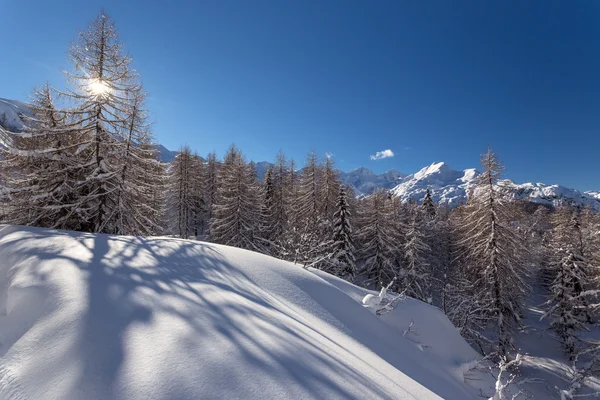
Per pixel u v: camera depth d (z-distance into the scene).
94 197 15.19
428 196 45.19
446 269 30.89
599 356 10.31
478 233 21.55
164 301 4.73
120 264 6.28
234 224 27.98
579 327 22.34
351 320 9.07
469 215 23.19
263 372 3.29
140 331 3.75
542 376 18.92
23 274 5.25
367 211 29.42
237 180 28.61
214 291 5.74
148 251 7.85
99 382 2.87
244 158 30.28
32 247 6.75
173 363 3.16
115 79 15.77
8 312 4.36
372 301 11.44
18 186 15.33
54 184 15.41
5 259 6.15
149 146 20.08
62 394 2.75
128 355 3.27
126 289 4.97
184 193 34.97
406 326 11.66
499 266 20.61
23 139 15.98
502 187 21.22
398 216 35.22
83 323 3.79
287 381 3.24
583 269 23.55
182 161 35.38
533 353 23.67
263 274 8.87
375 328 9.80
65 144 16.17
